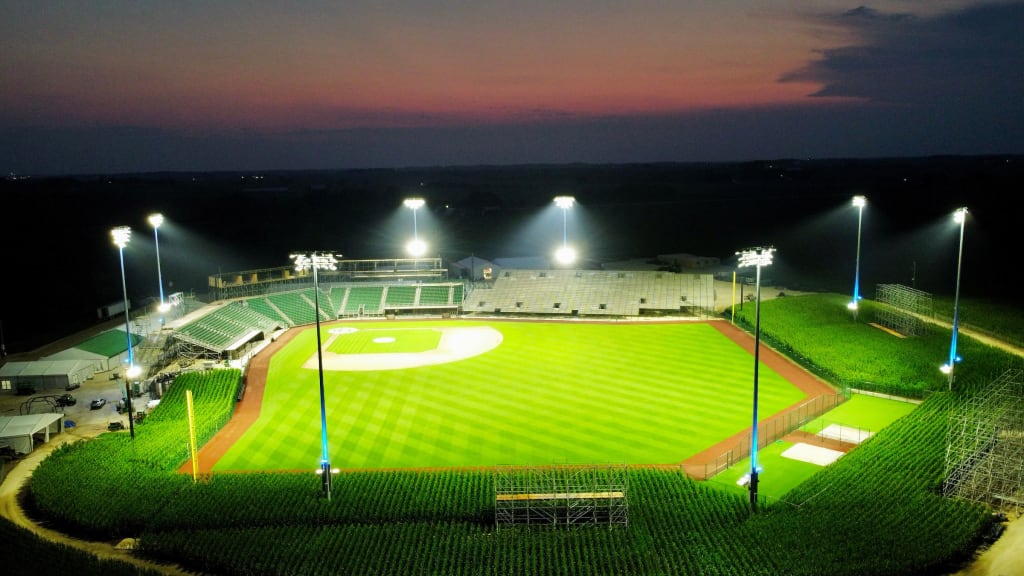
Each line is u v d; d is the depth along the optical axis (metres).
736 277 128.62
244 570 38.09
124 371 78.56
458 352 85.88
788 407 64.19
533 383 72.88
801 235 182.75
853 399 65.56
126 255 163.50
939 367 69.94
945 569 36.94
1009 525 41.12
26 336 100.56
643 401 66.75
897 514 41.44
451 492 46.72
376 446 57.22
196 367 79.88
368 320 106.00
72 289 132.75
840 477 46.69
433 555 38.84
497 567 37.56
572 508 43.94
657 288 109.81
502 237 195.12
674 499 45.12
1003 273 127.94
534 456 54.56
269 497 46.25
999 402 53.19
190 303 99.38
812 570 35.50
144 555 40.88
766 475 50.44
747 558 37.19
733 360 79.75
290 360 83.12
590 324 99.69
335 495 46.44
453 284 113.94
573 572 36.97
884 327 87.62
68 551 39.06
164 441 55.84
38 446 58.75
